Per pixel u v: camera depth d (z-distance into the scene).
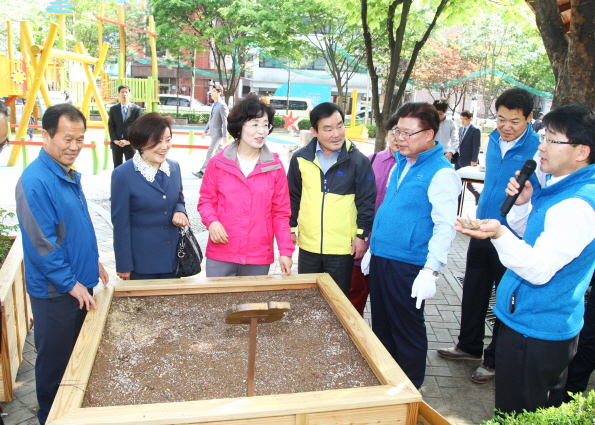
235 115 2.84
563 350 2.06
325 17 19.73
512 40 23.02
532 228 2.11
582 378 2.88
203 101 35.28
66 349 2.49
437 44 23.92
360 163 3.22
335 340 2.31
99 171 10.49
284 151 15.03
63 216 2.40
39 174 2.32
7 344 2.84
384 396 1.77
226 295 2.78
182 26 22.80
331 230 3.20
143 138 2.78
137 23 30.38
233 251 2.98
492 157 3.34
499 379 2.22
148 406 1.67
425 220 2.82
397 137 2.82
